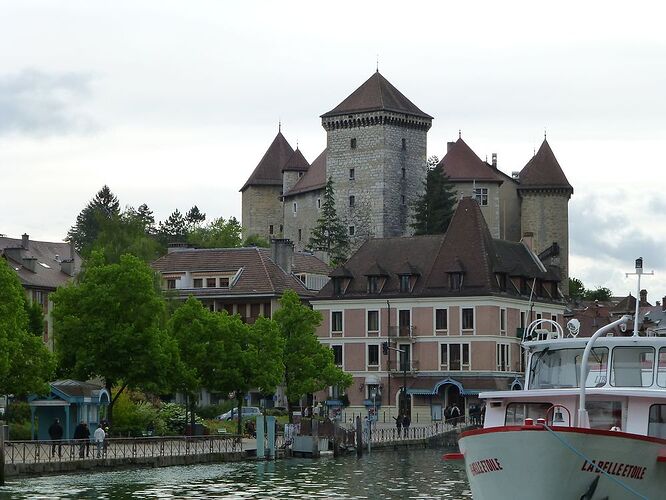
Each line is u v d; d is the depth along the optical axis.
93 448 77.50
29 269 146.00
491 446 41.72
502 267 137.12
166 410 103.12
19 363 84.56
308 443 93.00
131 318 91.56
